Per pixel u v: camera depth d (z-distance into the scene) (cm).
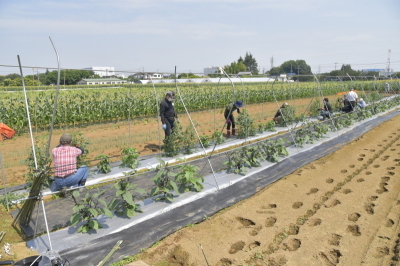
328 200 600
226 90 2411
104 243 457
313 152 955
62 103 1506
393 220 509
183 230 503
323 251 427
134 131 1376
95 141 1148
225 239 472
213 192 644
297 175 760
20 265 370
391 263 392
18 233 497
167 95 941
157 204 579
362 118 1542
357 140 1140
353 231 484
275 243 456
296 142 1050
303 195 637
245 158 760
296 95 2767
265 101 2562
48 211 568
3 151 1023
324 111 1462
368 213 540
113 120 1714
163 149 1016
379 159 876
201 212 565
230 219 538
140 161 878
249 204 600
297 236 470
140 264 407
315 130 1166
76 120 1555
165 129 959
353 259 405
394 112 1870
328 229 488
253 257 420
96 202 596
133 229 496
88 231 486
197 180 641
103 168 761
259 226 509
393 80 3169
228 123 1206
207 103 2116
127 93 1908
